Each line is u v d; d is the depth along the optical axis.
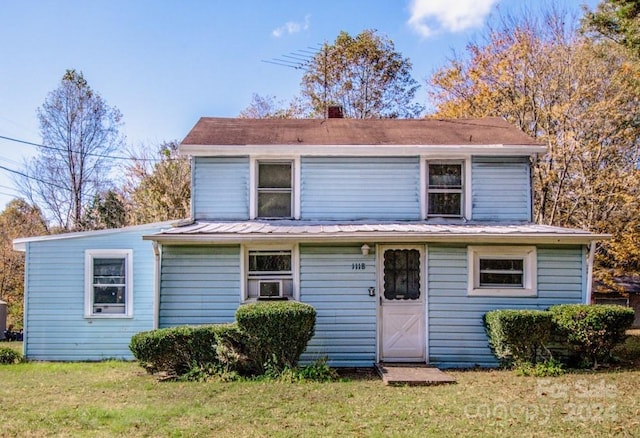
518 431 6.05
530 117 20.12
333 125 14.05
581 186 18.84
